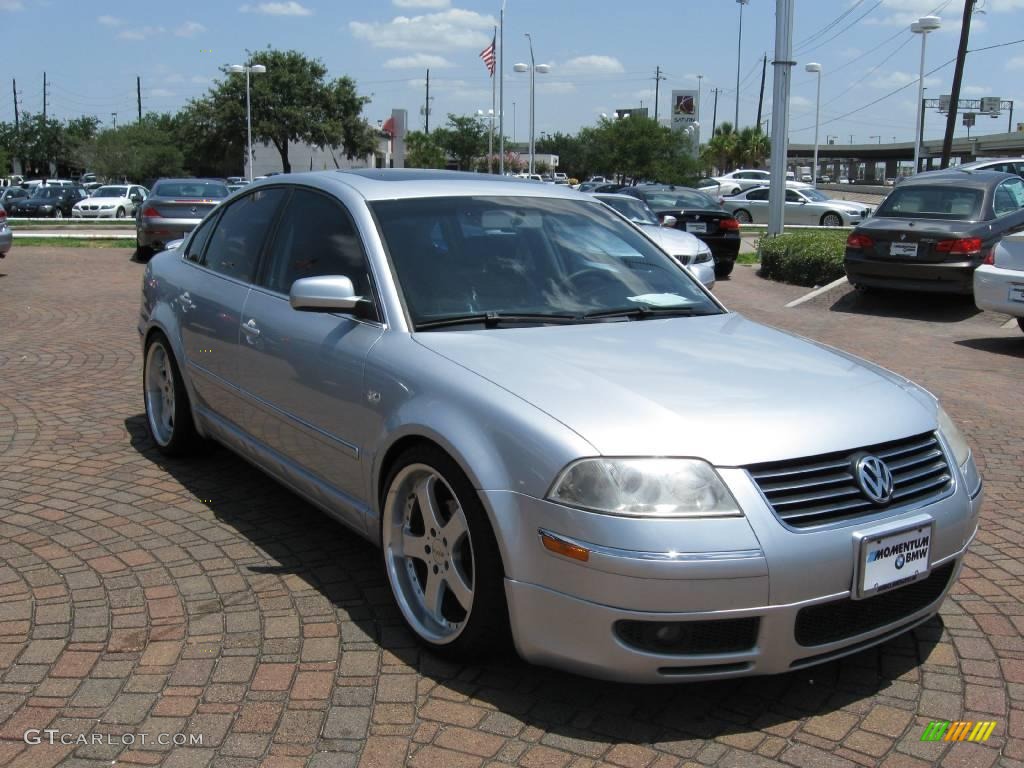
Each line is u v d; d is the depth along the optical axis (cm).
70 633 366
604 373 344
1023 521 508
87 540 456
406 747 300
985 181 1298
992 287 1010
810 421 320
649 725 315
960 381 855
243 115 5822
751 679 345
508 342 373
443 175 491
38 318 1102
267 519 488
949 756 301
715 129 8175
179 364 544
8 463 569
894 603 325
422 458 345
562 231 463
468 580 343
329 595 403
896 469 326
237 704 322
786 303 1390
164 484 538
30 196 4250
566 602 300
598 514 293
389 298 394
